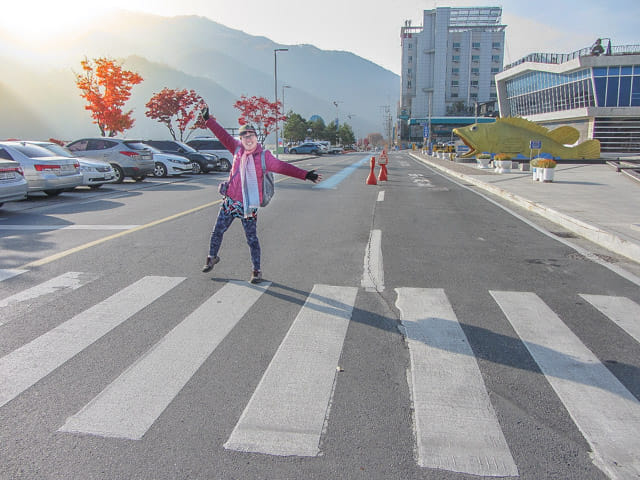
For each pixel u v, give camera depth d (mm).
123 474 2303
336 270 5852
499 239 7938
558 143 33688
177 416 2768
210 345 3689
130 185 16562
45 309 4402
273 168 5066
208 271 5598
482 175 21484
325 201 12555
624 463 2408
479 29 106062
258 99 45219
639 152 40188
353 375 3254
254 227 5215
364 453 2465
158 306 4516
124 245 7027
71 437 2576
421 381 3184
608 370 3371
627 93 39000
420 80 108875
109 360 3434
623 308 4637
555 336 3943
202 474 2307
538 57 48750
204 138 25875
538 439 2594
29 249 6723
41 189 12062
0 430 2627
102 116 29766
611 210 10266
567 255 6859
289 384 3127
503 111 59469
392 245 7320
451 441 2566
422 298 4852
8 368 3299
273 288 5109
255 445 2518
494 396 3014
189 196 13219
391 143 127750
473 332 4000
